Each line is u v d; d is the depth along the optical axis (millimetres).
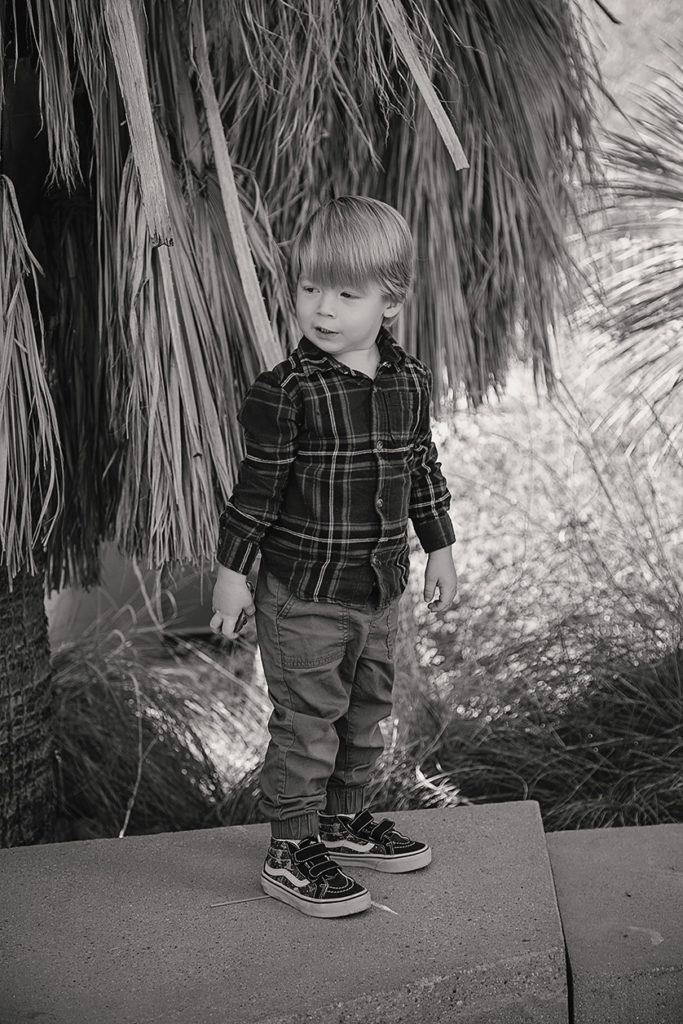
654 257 3447
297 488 1996
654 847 2453
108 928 1996
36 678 2645
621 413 3580
